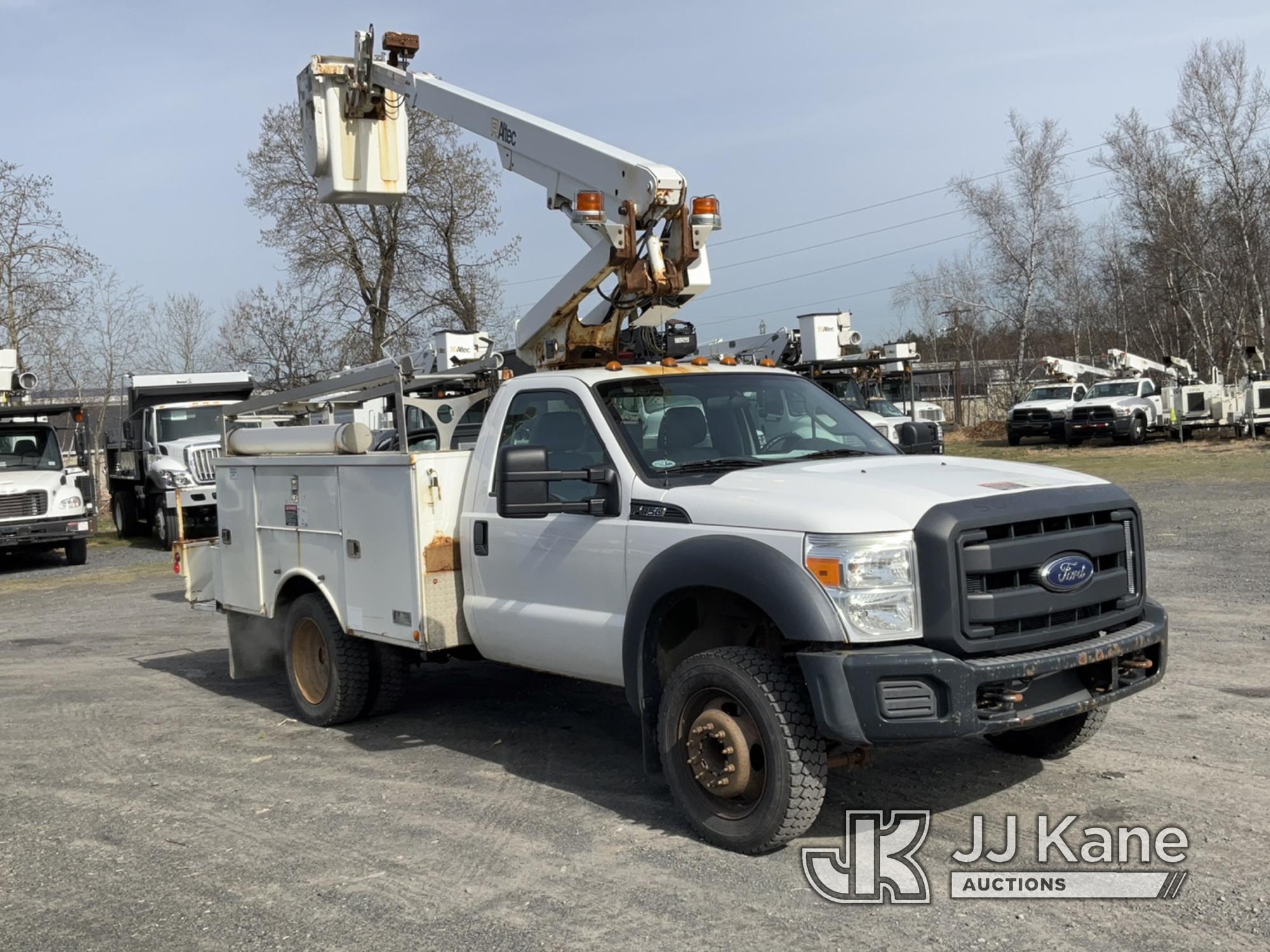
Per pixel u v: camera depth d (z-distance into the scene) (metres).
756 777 4.72
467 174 35.56
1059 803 5.14
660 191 6.21
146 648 10.53
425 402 6.74
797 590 4.47
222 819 5.46
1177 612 9.39
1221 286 42.09
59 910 4.45
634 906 4.24
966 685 4.34
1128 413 33.38
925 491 4.67
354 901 4.40
